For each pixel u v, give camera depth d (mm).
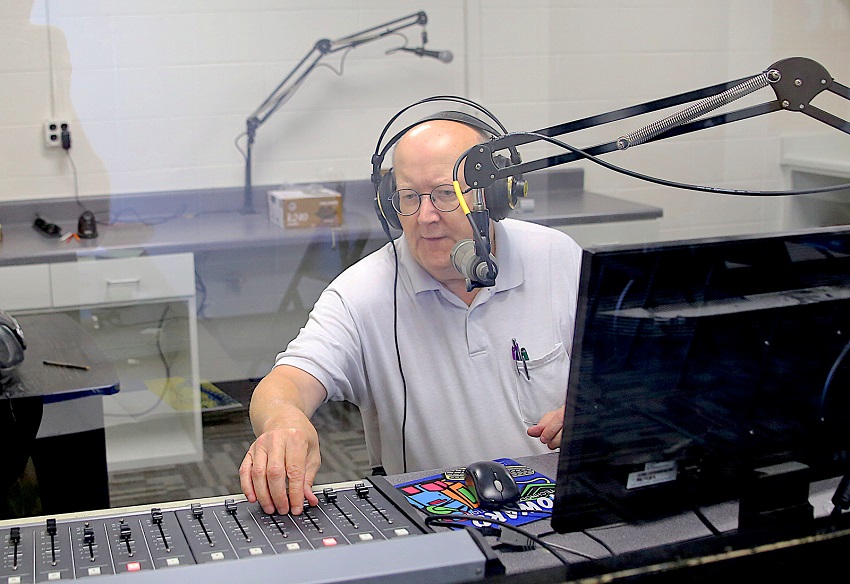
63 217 2939
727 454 950
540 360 1506
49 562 876
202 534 947
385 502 1044
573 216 2889
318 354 1433
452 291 1503
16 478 1656
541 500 1062
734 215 3215
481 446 1498
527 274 1531
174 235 2822
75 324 2092
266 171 3111
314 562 837
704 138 3176
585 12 3238
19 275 2611
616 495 927
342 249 2934
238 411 2764
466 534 903
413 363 1505
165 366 2824
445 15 3170
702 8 3273
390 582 824
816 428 976
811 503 990
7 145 2883
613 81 3297
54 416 1658
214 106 3033
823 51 3330
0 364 1665
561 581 850
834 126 1103
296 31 3057
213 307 2852
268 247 2846
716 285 897
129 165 2992
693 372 909
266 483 1021
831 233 923
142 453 2619
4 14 2811
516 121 3275
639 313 875
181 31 2965
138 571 837
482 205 1160
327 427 2039
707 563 889
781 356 935
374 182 1535
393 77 3166
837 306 942
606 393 887
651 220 2986
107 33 2906
